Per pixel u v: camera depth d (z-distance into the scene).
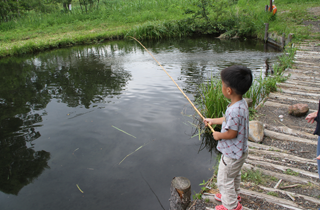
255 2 18.28
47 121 4.70
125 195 2.83
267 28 11.68
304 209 2.15
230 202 2.01
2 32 15.89
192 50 10.72
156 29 14.78
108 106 5.23
